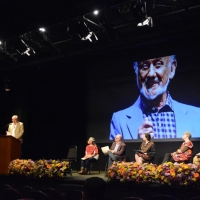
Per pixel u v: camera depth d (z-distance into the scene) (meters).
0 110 10.70
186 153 6.52
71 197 3.60
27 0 4.64
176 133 7.75
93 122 9.14
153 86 8.20
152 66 8.27
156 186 4.91
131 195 5.15
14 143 7.03
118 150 7.36
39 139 10.09
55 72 9.95
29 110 10.23
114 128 8.73
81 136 9.34
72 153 8.24
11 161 6.84
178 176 4.68
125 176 5.17
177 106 7.82
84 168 7.63
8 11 4.82
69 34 7.61
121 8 6.82
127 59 8.70
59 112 9.82
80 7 4.73
